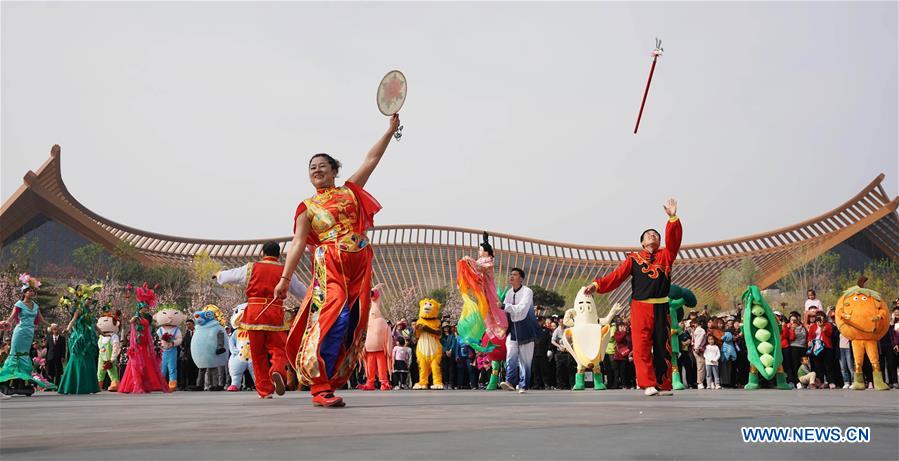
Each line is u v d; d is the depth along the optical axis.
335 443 2.31
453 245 101.12
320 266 5.24
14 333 10.77
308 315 5.32
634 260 7.61
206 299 68.25
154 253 91.06
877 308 12.19
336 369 5.20
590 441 2.36
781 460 1.88
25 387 10.80
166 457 1.96
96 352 12.18
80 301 11.97
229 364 14.18
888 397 7.40
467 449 2.13
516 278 10.32
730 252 94.62
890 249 94.06
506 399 6.48
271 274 7.39
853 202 93.00
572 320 12.94
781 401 5.96
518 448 2.16
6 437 2.59
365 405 5.08
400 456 1.97
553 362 16.30
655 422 3.16
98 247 73.81
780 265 86.25
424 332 14.29
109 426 3.11
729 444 2.27
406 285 93.31
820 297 71.69
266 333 7.45
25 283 11.02
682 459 1.91
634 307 7.54
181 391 14.07
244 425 3.09
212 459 1.90
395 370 16.70
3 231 80.38
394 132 5.79
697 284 91.19
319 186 5.49
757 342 13.70
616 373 15.14
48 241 88.94
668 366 7.49
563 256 99.19
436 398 6.88
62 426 3.13
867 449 2.16
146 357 12.73
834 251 96.38
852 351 13.44
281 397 7.98
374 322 13.97
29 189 77.38
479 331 11.53
